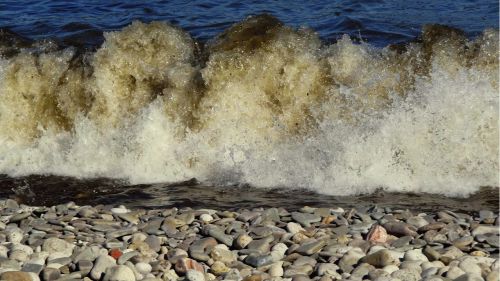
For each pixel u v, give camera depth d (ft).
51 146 45.91
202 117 43.47
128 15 73.05
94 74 46.21
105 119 45.65
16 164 45.09
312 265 27.66
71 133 46.34
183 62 45.96
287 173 40.14
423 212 34.58
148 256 28.58
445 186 37.99
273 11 73.31
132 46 46.73
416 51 43.16
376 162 39.24
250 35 45.70
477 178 38.52
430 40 43.52
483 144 39.04
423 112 39.88
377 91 41.91
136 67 46.09
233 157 42.06
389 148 39.40
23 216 34.35
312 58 43.75
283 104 43.19
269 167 40.86
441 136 39.32
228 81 43.78
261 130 43.04
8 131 47.09
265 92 43.47
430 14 69.77
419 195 37.24
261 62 43.93
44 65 47.50
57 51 48.85
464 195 37.01
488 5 72.64
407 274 25.68
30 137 46.96
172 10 74.95
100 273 26.78
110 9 75.97
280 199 37.40
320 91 43.04
